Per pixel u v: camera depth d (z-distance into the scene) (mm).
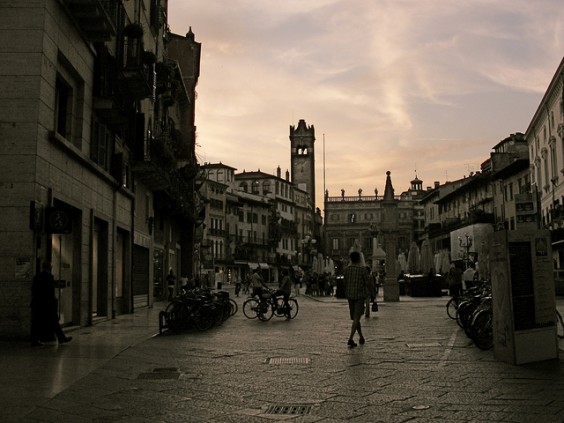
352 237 138125
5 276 13281
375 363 10078
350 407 6848
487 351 11391
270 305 21812
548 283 10242
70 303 16844
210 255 85000
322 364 10055
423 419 6262
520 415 6355
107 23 16516
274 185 113875
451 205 92312
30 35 13844
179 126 45094
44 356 11016
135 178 25266
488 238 10562
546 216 52094
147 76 21750
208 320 16891
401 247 135500
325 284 43594
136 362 10398
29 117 13648
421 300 32656
